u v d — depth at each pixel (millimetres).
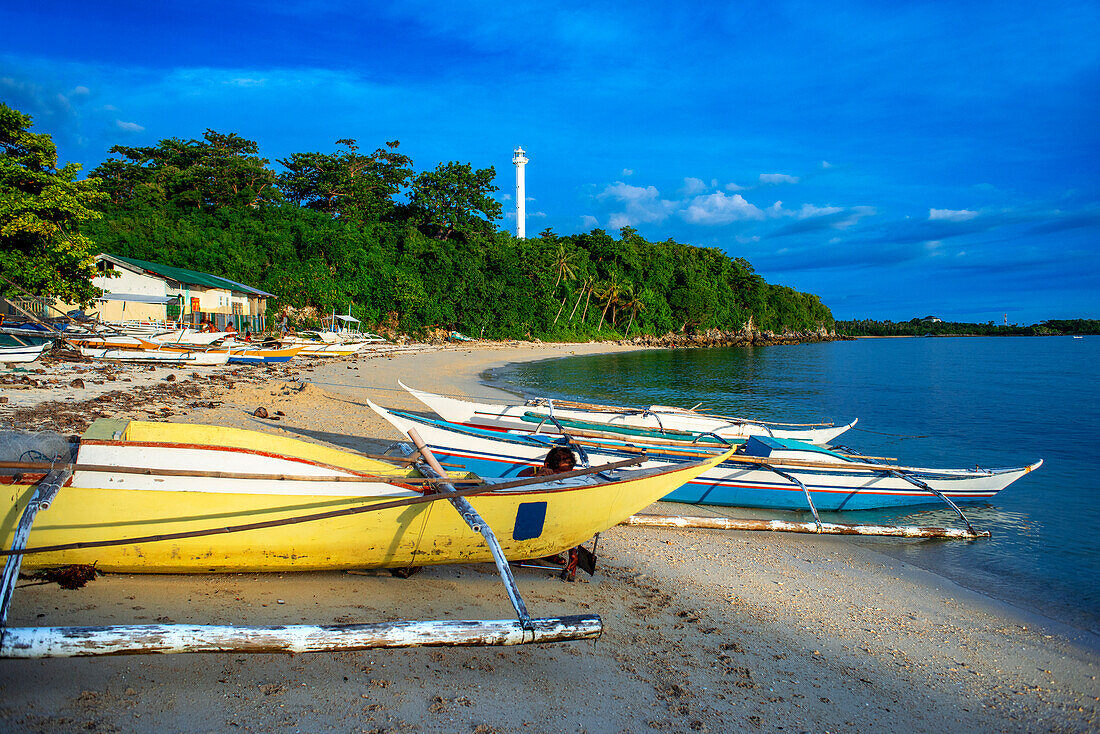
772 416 20391
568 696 3812
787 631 5246
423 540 4996
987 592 6645
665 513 8719
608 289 89438
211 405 13672
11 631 3023
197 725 3121
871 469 9781
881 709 4191
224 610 4246
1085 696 4648
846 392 28328
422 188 70375
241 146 58250
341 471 5156
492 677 3904
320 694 3500
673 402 23469
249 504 4551
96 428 5266
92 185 23359
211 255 45562
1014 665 5059
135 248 43125
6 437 4551
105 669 3496
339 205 66000
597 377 36156
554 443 9070
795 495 9453
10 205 20953
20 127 22000
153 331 26531
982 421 19688
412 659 3979
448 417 11156
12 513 4078
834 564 7215
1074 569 7340
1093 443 15969
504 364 44594
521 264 74938
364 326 53906
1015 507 10039
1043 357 64625
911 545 8117
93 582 4418
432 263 62562
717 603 5664
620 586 5781
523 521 5168
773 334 129125
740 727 3746
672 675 4246
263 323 43219
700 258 118875
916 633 5504
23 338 19250
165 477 4418
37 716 3039
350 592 4801
